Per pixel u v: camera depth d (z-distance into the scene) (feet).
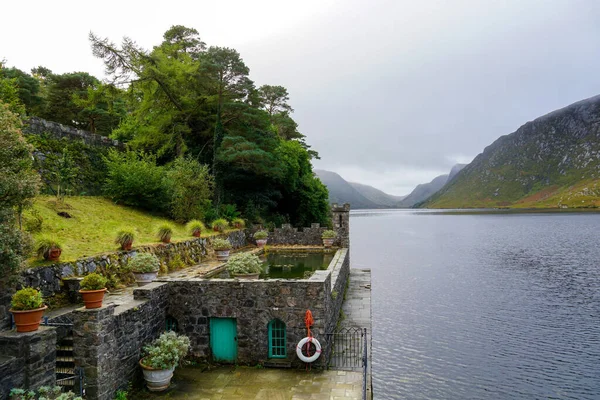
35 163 64.90
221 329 41.39
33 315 26.35
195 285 41.34
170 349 35.17
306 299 39.83
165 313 40.88
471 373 76.18
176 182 82.38
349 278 84.99
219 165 106.63
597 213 583.58
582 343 90.22
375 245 277.44
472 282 152.46
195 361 41.06
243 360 40.47
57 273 41.32
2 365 23.99
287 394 34.14
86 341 29.55
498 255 219.61
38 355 26.12
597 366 78.69
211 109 110.73
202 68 101.50
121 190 77.36
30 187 29.53
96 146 83.82
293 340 39.96
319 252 88.07
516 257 211.41
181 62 102.83
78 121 136.98
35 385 25.80
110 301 41.47
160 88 97.55
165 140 103.45
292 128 187.62
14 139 30.50
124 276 50.06
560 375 75.10
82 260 45.11
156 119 100.73
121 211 74.18
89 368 29.43
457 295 133.28
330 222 167.63
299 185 146.00
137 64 89.51
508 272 171.32
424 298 129.59
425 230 406.62
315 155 203.41
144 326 36.32
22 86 113.80
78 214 63.00
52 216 57.52
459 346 89.20
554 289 139.85
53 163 68.90
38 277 38.78
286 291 40.06
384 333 97.35
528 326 101.81
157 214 81.76
